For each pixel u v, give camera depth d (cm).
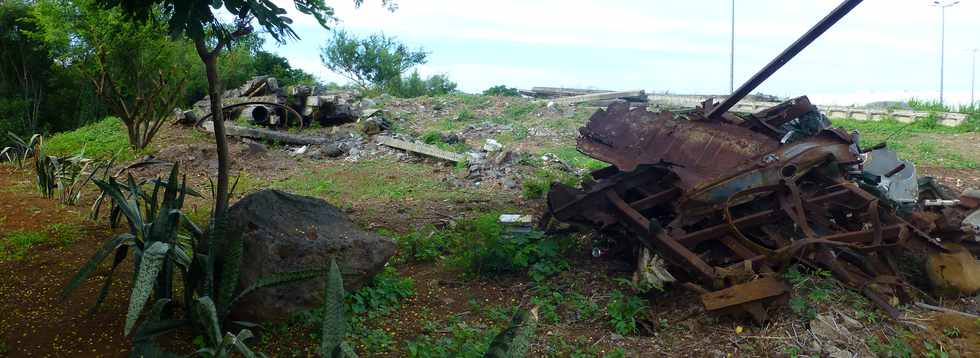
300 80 2877
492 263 665
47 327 503
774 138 689
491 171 1247
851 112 2222
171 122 1775
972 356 475
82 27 1608
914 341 495
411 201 1046
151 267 412
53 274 625
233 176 1286
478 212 964
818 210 610
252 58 2711
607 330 534
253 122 1731
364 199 1065
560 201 703
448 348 478
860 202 602
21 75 2197
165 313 489
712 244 625
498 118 2006
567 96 2744
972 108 2250
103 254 448
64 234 772
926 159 1414
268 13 527
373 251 545
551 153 1419
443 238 782
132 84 1739
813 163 627
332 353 324
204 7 512
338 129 1716
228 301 444
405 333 522
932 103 2455
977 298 581
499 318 555
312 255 509
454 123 1909
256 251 491
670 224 620
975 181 1174
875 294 547
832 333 492
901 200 702
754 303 514
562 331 530
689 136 710
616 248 704
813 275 563
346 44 3453
